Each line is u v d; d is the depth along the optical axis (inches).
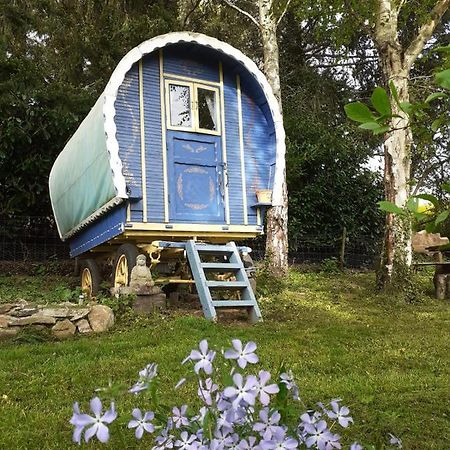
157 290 277.7
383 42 389.7
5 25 559.5
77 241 404.2
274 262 466.6
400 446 93.5
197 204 312.0
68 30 602.5
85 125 339.9
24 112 498.0
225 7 669.9
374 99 49.7
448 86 45.3
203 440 66.3
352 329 258.1
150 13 626.2
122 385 74.1
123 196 281.7
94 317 245.3
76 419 60.6
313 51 831.1
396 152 382.0
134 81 306.3
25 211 522.9
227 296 315.9
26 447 117.6
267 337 234.2
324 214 652.7
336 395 151.5
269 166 337.1
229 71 334.6
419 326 274.4
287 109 726.5
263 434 63.3
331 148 650.8
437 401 148.6
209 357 69.8
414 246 445.7
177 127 313.0
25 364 185.5
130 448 115.1
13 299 284.4
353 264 649.0
